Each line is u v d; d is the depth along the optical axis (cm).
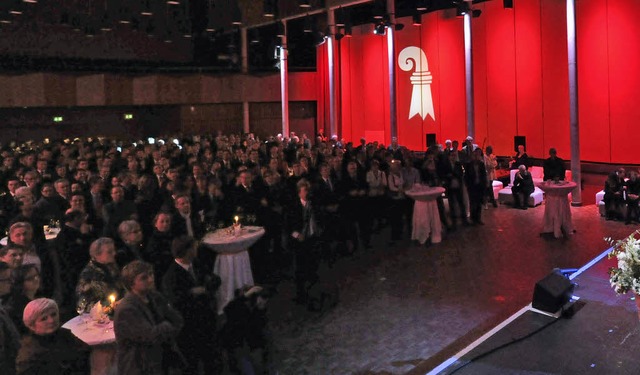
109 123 2744
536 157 2031
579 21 1866
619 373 612
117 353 506
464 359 661
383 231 1316
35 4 2495
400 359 670
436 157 1451
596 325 739
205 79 2792
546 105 1980
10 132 2512
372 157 1355
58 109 2609
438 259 1070
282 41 2484
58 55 2634
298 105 2952
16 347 480
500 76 2112
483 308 816
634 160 1762
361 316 802
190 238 570
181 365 565
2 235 918
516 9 2038
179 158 1518
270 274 995
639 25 1712
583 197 1639
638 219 1286
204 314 568
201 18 2586
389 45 2109
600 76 1825
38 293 684
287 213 897
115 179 1002
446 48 2277
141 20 2705
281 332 754
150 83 2694
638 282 567
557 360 649
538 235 1220
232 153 1622
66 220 719
